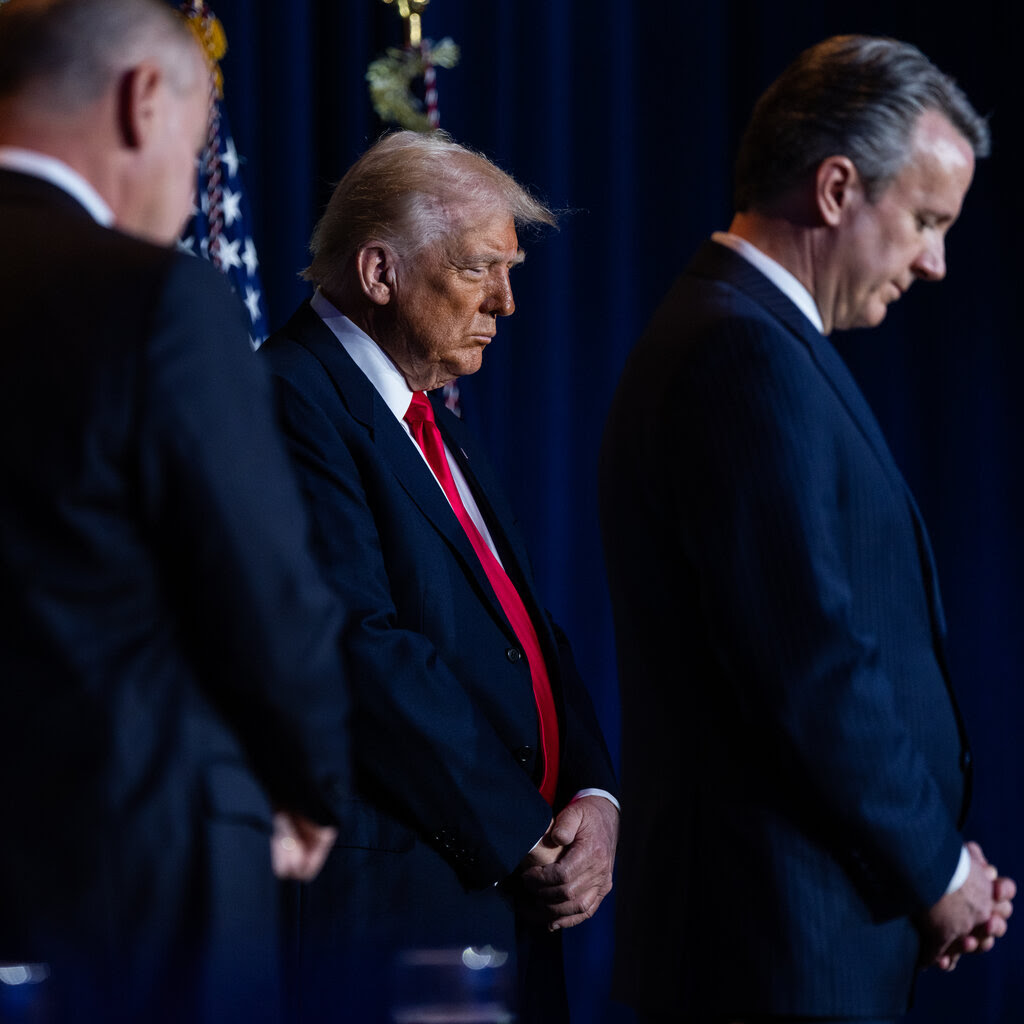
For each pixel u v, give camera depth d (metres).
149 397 3.54
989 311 13.25
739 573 4.29
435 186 6.07
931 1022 12.48
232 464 3.64
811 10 13.23
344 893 5.32
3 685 3.47
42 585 3.48
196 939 3.54
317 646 3.82
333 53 11.90
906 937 4.54
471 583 5.97
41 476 3.48
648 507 4.65
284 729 3.80
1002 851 12.98
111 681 3.53
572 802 6.10
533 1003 5.96
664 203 12.98
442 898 5.47
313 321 6.22
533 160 12.62
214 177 9.47
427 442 6.32
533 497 12.49
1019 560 13.20
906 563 4.61
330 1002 3.81
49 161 3.88
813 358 4.62
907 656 4.58
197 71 4.12
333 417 5.82
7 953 3.42
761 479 4.32
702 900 4.46
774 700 4.25
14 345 3.56
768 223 4.85
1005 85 13.27
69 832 3.46
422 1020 3.57
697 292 4.79
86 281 3.62
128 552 3.57
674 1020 4.50
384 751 5.38
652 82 12.99
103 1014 3.41
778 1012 4.30
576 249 12.73
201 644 3.71
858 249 4.75
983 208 13.25
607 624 12.62
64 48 3.92
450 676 5.57
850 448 4.52
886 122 4.68
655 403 4.60
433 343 6.11
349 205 6.18
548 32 12.65
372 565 5.59
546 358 12.54
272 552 3.70
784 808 4.44
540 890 5.79
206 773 3.65
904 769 4.29
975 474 13.19
